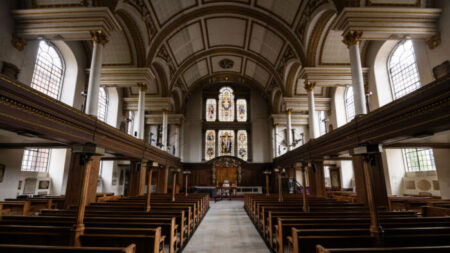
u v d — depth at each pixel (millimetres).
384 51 15805
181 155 27750
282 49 19328
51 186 15719
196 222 10734
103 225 5645
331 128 21547
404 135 6664
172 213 7500
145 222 6074
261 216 9453
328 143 11875
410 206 11680
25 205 10656
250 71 27672
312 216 6887
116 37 14570
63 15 10695
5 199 11914
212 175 28016
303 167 8484
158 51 17422
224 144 29688
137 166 15492
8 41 10969
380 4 10664
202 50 23750
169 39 18453
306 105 21609
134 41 14836
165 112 21328
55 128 6895
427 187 14250
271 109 28109
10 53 11211
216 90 31266
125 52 15258
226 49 24266
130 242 4629
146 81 15516
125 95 22141
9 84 5285
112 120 20594
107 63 15602
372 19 10367
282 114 26797
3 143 11039
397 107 6750
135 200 12289
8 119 5418
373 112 7848
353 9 10344
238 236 9148
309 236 4656
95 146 5730
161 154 18047
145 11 14055
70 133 7570
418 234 4863
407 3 10781
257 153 29328
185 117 30094
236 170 28297
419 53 12422
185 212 8570
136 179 17219
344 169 21656
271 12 17281
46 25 10852
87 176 5492
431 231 4945
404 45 14719
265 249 7574
